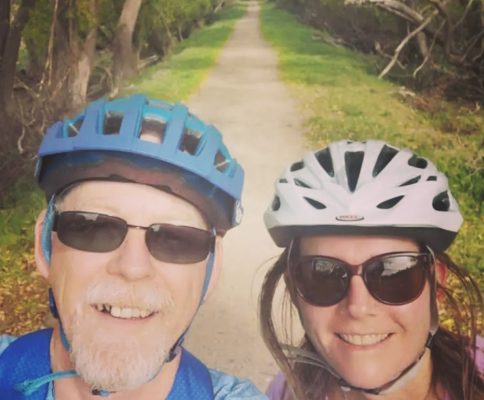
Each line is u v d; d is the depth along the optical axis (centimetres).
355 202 51
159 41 723
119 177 39
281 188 56
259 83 498
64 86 380
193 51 806
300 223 53
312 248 54
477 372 55
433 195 52
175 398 42
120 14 513
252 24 1343
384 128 325
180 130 40
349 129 321
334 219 51
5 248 195
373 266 52
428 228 52
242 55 731
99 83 502
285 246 59
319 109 379
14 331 148
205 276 43
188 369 43
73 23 382
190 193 40
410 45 542
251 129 327
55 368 42
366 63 629
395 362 53
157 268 40
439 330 56
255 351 120
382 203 52
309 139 301
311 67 593
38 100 335
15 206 238
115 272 39
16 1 365
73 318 39
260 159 265
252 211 197
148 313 40
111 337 39
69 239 39
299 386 59
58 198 41
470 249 167
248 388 43
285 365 59
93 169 39
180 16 861
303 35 987
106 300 39
